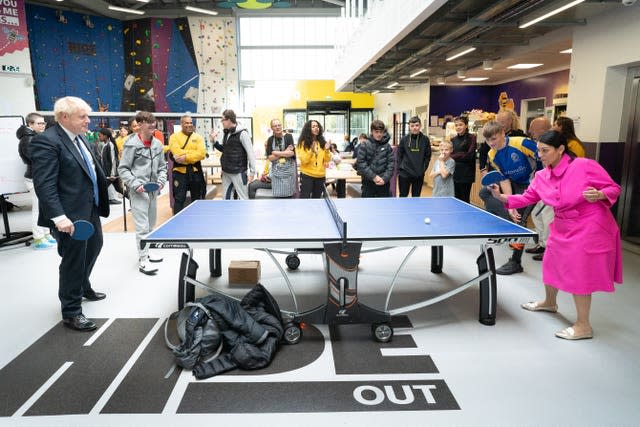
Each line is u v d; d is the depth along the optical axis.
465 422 2.15
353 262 2.87
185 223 3.24
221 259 4.78
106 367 2.66
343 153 11.70
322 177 5.95
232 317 2.81
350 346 2.92
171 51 17.03
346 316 2.95
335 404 2.29
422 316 3.39
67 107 2.98
